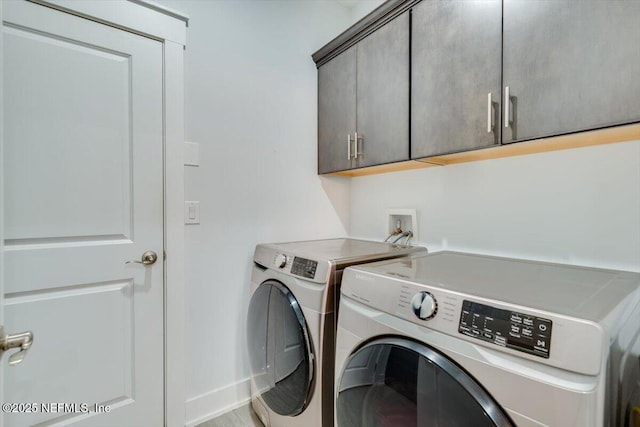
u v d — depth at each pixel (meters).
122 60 1.40
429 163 1.61
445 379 0.73
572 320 0.59
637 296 0.84
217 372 1.68
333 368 1.19
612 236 1.13
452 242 1.63
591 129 0.92
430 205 1.74
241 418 1.63
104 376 1.37
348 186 2.25
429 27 1.37
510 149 1.24
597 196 1.16
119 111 1.40
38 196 1.23
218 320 1.68
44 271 1.24
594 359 0.55
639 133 0.98
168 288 1.52
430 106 1.36
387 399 0.87
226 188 1.71
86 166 1.33
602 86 0.89
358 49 1.75
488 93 1.15
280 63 1.92
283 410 1.37
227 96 1.71
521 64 1.06
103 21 1.35
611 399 0.59
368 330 0.95
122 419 1.40
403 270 1.06
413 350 0.80
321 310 1.18
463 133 1.24
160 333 1.50
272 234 1.88
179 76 1.54
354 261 1.27
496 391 0.65
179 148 1.54
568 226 1.23
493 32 1.13
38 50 1.22
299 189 2.00
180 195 1.55
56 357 1.26
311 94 2.06
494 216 1.46
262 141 1.84
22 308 1.20
